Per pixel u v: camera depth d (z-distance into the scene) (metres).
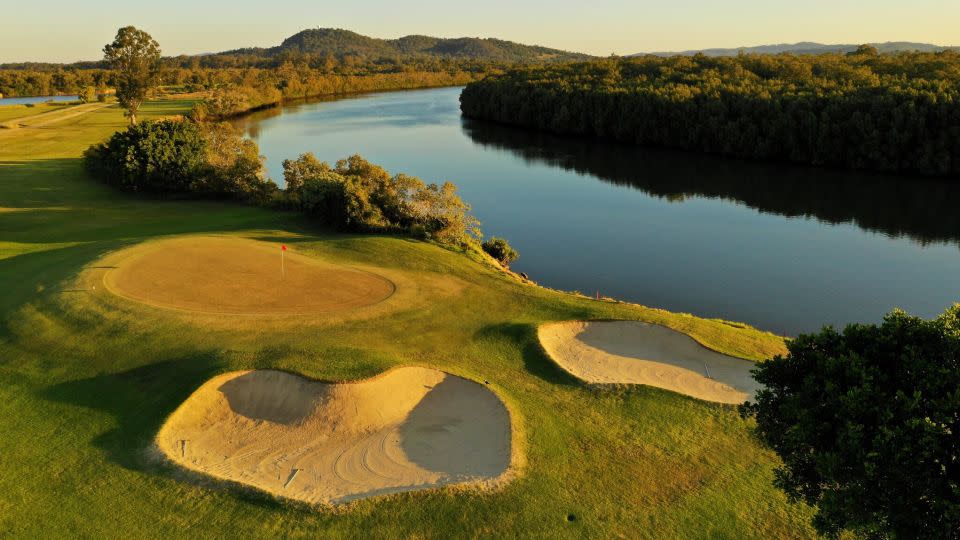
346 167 66.19
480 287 41.06
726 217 74.00
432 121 171.38
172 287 35.91
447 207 54.66
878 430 15.34
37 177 80.81
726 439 25.44
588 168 105.19
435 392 28.08
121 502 21.20
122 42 112.69
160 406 25.81
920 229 67.56
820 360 18.09
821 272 55.62
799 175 94.88
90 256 40.78
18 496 21.34
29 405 26.08
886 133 91.25
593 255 60.84
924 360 16.41
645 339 34.09
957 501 14.02
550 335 33.62
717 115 113.19
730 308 48.28
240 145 80.69
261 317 32.75
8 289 36.44
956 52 140.50
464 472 23.12
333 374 26.86
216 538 19.84
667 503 21.78
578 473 23.05
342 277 39.72
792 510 21.48
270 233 52.44
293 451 24.36
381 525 20.44
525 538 20.02
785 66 137.50
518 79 178.88
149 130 75.75
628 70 167.38
